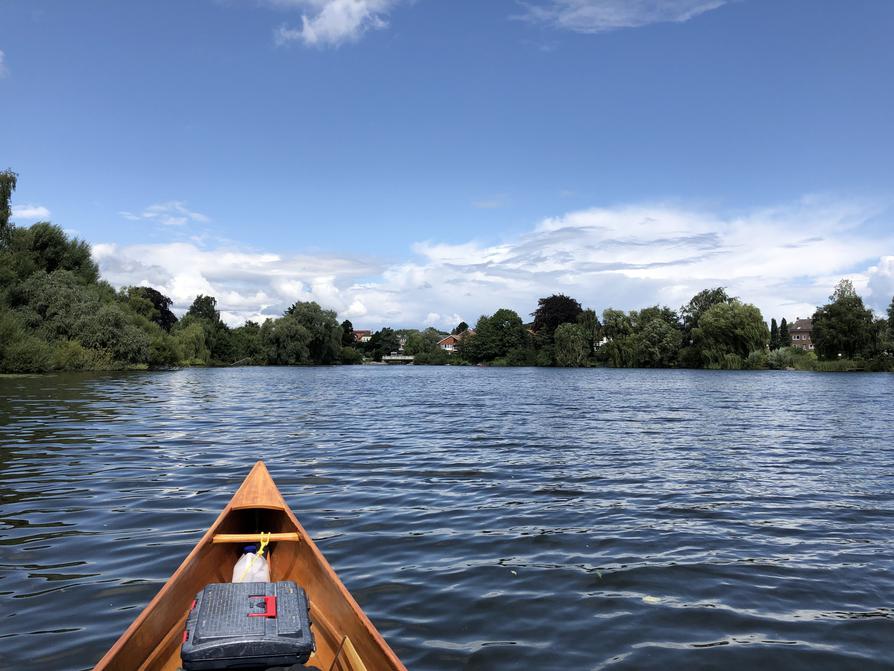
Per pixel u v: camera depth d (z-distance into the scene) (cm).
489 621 465
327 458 1155
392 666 302
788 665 404
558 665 400
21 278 4334
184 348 6900
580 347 8600
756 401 2758
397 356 13900
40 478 938
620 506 823
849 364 6303
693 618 475
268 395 2877
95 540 641
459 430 1620
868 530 721
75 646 414
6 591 507
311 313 8219
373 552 620
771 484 975
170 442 1312
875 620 474
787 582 553
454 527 711
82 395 2411
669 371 6850
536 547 642
